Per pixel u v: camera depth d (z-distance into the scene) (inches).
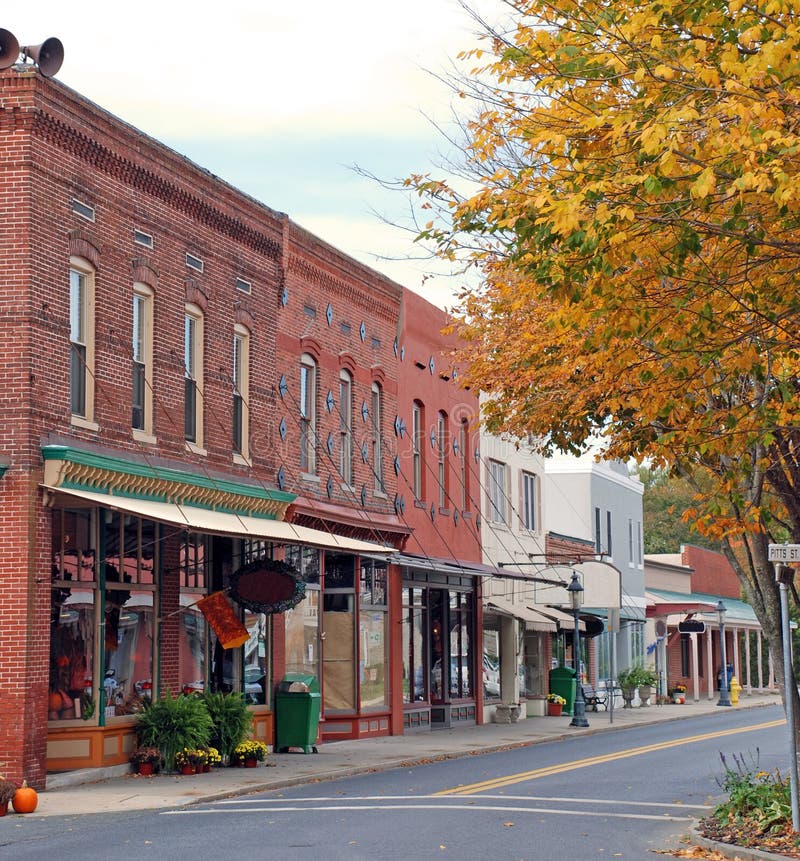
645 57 520.7
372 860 529.7
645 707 2082.9
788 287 542.9
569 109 557.3
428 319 1419.8
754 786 668.1
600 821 666.8
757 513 638.5
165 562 908.0
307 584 1132.5
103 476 809.5
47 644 765.9
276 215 1087.6
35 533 757.3
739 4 483.2
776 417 599.5
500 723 1549.0
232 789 766.5
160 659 895.7
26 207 770.2
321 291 1176.8
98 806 696.4
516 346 877.2
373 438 1284.4
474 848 565.9
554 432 920.9
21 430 757.9
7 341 764.6
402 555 1200.2
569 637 1898.4
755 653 2979.8
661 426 740.7
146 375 900.6
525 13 582.2
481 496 1572.3
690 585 2763.3
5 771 737.0
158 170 911.7
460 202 632.4
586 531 2022.6
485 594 1567.4
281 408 1091.3
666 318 552.7
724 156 482.9
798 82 485.4
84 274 834.8
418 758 1010.1
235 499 976.9
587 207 524.1
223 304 1003.9
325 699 1182.3
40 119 779.4
